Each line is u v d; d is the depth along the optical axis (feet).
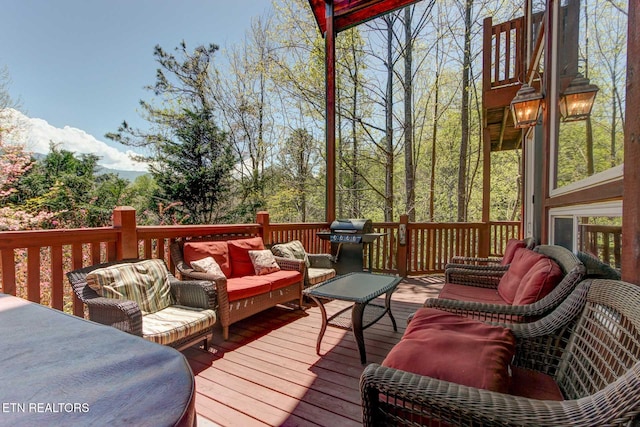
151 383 2.39
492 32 17.98
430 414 3.34
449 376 3.73
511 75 25.53
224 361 8.00
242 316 9.75
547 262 6.41
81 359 2.76
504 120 18.63
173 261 10.36
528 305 5.67
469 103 37.65
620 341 3.57
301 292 12.09
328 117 17.58
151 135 37.40
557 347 4.77
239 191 40.06
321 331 8.52
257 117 42.45
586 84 6.43
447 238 18.44
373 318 9.93
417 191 42.98
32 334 3.33
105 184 35.60
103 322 6.98
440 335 4.60
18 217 21.48
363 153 38.40
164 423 1.97
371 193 41.68
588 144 6.27
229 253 11.58
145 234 9.56
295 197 42.50
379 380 3.52
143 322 7.48
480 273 9.89
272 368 7.64
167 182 35.65
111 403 2.15
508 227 21.48
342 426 5.56
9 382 2.39
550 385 4.38
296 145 41.98
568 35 7.82
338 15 18.01
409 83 34.78
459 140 41.32
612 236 5.16
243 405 6.18
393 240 18.33
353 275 10.44
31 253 7.26
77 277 7.45
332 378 7.18
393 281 9.60
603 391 2.92
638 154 3.76
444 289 9.53
